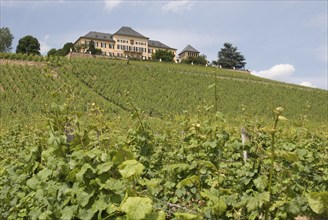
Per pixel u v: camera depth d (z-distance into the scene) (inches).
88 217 120.3
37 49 3823.8
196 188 172.9
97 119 191.6
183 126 254.8
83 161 137.6
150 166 217.8
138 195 112.3
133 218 88.7
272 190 143.1
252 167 159.9
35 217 139.1
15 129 455.2
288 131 289.3
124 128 325.7
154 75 1979.6
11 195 184.4
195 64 3218.5
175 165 180.4
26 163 203.5
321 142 297.7
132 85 1740.9
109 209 116.1
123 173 101.0
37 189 145.1
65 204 132.9
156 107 1441.9
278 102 1798.7
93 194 125.5
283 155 104.7
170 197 183.9
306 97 2025.1
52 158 153.1
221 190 138.6
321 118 1552.7
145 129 228.2
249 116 313.0
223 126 238.5
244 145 190.1
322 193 88.4
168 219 138.2
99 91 1550.2
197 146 193.9
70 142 162.2
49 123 166.4
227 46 3806.6
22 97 1273.4
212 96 1733.5
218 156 198.4
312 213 217.6
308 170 223.1
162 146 255.6
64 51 3735.2
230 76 2367.1
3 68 1594.5
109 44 4116.6
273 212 132.7
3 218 182.5
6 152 344.5
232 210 139.3
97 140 166.9
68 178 134.4
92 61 2021.4
